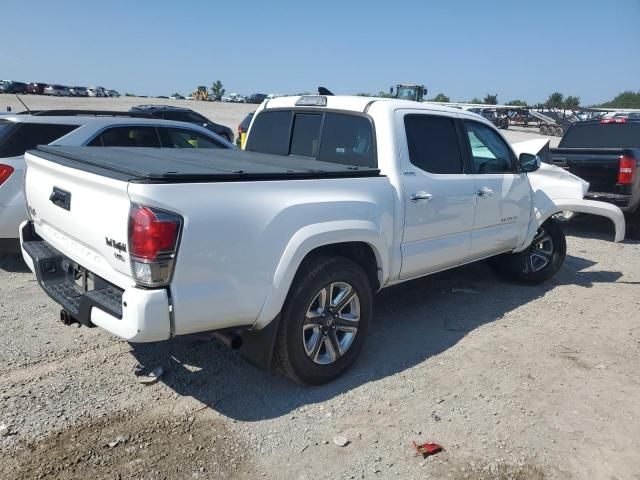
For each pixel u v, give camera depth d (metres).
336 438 3.21
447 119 4.79
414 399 3.68
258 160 4.29
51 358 4.03
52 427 3.19
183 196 2.93
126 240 2.91
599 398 3.78
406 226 4.24
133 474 2.84
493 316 5.25
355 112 4.41
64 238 3.69
